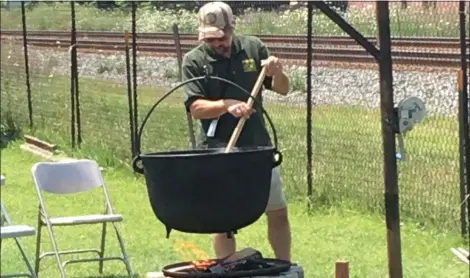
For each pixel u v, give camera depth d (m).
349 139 11.51
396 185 5.55
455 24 15.88
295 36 16.09
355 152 10.99
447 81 14.69
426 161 10.12
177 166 5.02
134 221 10.55
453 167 9.84
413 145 10.55
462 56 8.74
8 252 9.12
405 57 15.25
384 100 5.49
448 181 9.65
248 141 6.55
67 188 8.27
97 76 19.78
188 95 6.52
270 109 13.91
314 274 7.88
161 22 20.73
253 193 5.12
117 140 14.78
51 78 18.38
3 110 19.44
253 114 6.57
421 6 16.36
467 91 9.16
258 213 5.20
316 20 18.22
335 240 9.18
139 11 21.66
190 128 7.57
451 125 11.40
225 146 6.54
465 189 8.88
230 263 5.42
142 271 8.34
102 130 15.62
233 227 5.12
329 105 14.43
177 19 20.20
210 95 6.54
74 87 15.62
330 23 18.25
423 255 8.48
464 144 8.85
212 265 5.41
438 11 16.12
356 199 10.30
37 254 8.11
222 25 6.45
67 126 16.50
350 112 13.08
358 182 10.44
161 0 14.88
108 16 23.30
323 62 17.08
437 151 10.35
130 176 13.49
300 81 16.28
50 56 19.91
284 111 13.80
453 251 8.45
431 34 16.20
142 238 9.62
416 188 9.77
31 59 19.36
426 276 7.79
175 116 14.54
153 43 19.11
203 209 5.03
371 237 9.23
